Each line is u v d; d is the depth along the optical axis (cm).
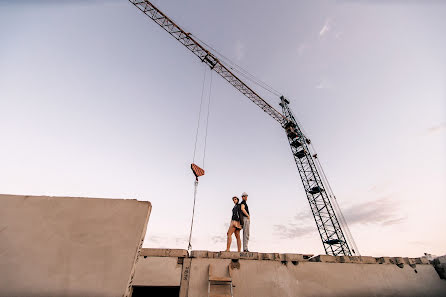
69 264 261
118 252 274
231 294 377
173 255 446
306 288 419
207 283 394
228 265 421
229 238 608
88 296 245
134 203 318
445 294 480
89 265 262
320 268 450
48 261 261
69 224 287
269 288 405
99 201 312
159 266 432
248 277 411
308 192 2608
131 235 288
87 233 283
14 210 287
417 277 492
